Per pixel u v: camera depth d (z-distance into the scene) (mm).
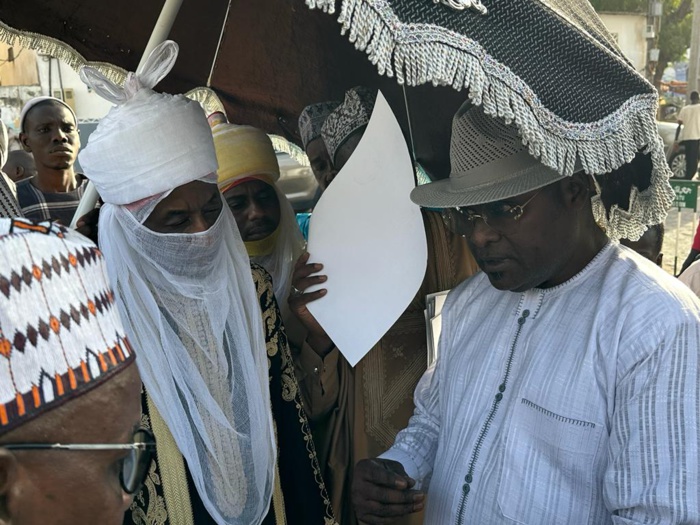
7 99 7621
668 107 22422
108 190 1622
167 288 1692
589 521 1477
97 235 1814
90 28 2092
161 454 1628
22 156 4902
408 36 1201
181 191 1647
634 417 1382
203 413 1681
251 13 2514
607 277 1539
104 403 825
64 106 4129
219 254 1761
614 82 1420
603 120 1391
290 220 2588
